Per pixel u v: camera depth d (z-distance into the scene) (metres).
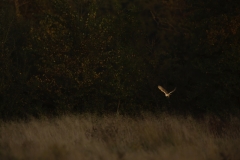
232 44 64.69
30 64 71.88
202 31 69.94
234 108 63.31
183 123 49.19
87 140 40.06
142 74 70.12
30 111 65.81
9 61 66.56
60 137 41.03
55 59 66.44
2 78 65.19
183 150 36.00
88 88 67.44
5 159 34.66
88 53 67.44
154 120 51.56
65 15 67.88
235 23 64.38
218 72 66.19
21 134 45.16
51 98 68.69
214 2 70.19
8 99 65.25
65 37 66.75
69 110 65.69
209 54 68.38
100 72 67.06
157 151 37.09
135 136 42.94
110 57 68.31
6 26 71.62
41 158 33.97
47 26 66.62
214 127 48.34
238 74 66.38
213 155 35.06
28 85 65.94
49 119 57.50
